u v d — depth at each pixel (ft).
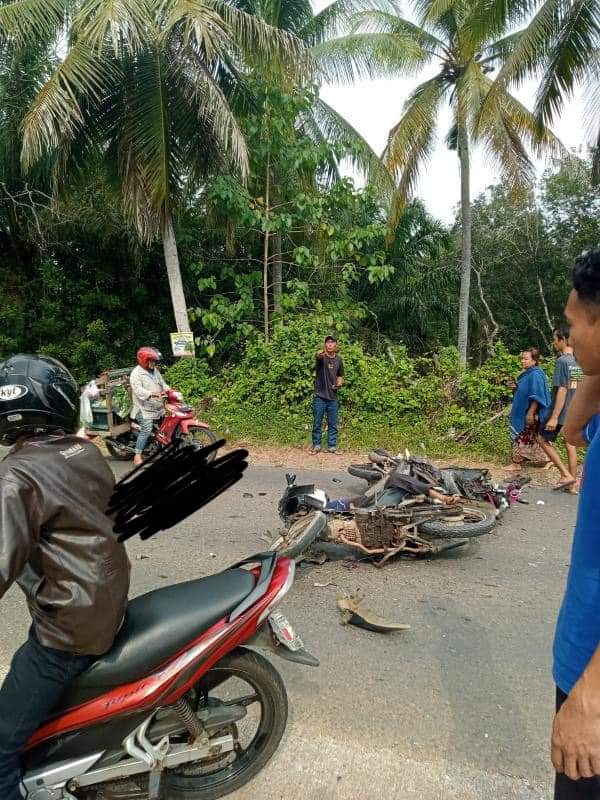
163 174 38.42
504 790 8.16
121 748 6.98
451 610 13.43
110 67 36.19
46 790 6.73
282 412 36.04
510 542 17.85
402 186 51.08
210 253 54.34
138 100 37.65
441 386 35.17
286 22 50.55
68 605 6.06
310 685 10.49
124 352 53.88
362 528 15.56
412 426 33.99
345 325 43.42
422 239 62.28
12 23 35.09
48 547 6.07
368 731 9.30
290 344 38.70
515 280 71.72
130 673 6.63
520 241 71.05
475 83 45.75
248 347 40.06
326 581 14.96
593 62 35.76
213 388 39.70
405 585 14.75
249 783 8.23
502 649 11.77
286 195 47.67
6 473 5.89
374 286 61.41
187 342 41.75
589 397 6.88
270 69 39.99
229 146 39.81
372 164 49.55
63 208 48.34
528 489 23.97
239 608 7.16
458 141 54.29
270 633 7.68
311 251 50.70
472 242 71.97
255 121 43.45
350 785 8.24
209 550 17.15
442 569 15.76
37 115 33.78
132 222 43.09
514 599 14.01
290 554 14.26
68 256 54.39
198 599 7.24
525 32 36.35
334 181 51.78
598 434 4.80
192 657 6.79
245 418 35.60
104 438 28.73
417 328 64.03
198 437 29.50
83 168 41.39
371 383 35.55
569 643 4.98
